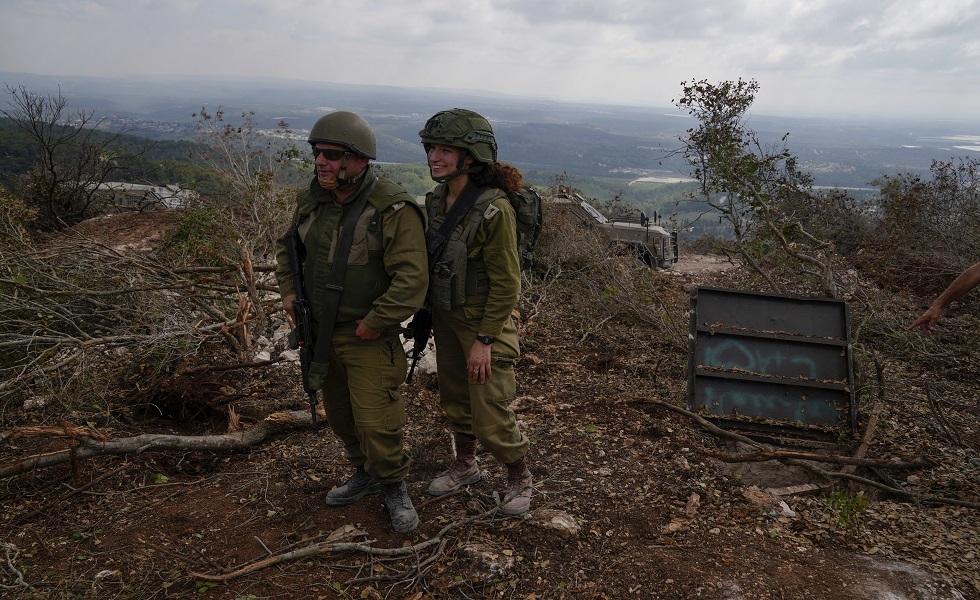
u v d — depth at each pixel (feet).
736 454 12.23
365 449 9.10
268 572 8.66
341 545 8.84
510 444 9.25
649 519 9.87
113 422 13.38
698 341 14.37
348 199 8.54
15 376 14.20
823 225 35.55
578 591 8.23
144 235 30.81
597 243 31.71
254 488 10.91
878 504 11.24
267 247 24.54
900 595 8.02
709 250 55.11
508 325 9.29
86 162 43.83
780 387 13.69
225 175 25.99
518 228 8.73
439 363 9.76
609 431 13.21
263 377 16.02
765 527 9.81
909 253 32.07
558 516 9.66
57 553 9.12
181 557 9.00
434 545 9.14
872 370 17.25
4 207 21.43
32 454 11.84
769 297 14.67
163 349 15.42
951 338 20.93
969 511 10.92
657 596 8.05
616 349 19.74
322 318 8.77
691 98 22.62
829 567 8.63
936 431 14.30
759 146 22.94
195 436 12.17
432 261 8.73
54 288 17.51
